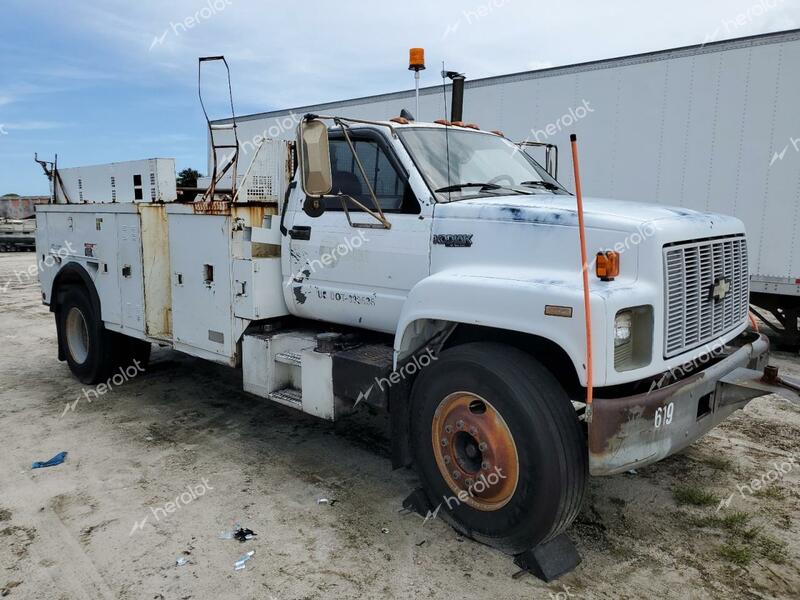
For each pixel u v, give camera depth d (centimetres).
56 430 498
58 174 670
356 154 389
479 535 325
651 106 759
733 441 470
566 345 283
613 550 327
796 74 659
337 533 343
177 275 496
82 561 315
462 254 347
